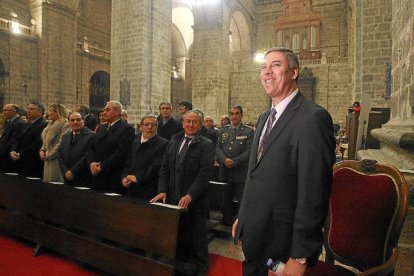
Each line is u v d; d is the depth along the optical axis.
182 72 32.94
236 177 5.15
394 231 1.99
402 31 3.46
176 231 2.98
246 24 29.77
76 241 3.78
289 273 1.63
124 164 4.46
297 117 1.81
